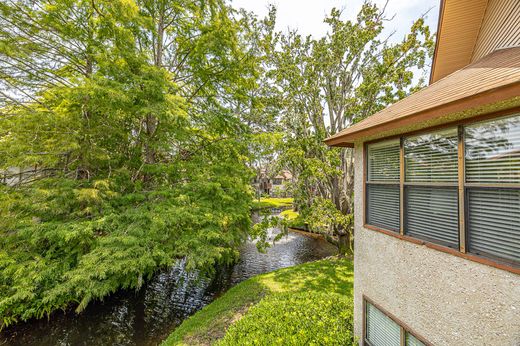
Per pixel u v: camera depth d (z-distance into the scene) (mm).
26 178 7699
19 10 6457
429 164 3242
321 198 11141
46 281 6555
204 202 7754
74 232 5762
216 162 9359
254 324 5230
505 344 2242
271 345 4449
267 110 16844
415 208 3428
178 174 8555
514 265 2260
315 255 15109
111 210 6691
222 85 9922
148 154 9125
